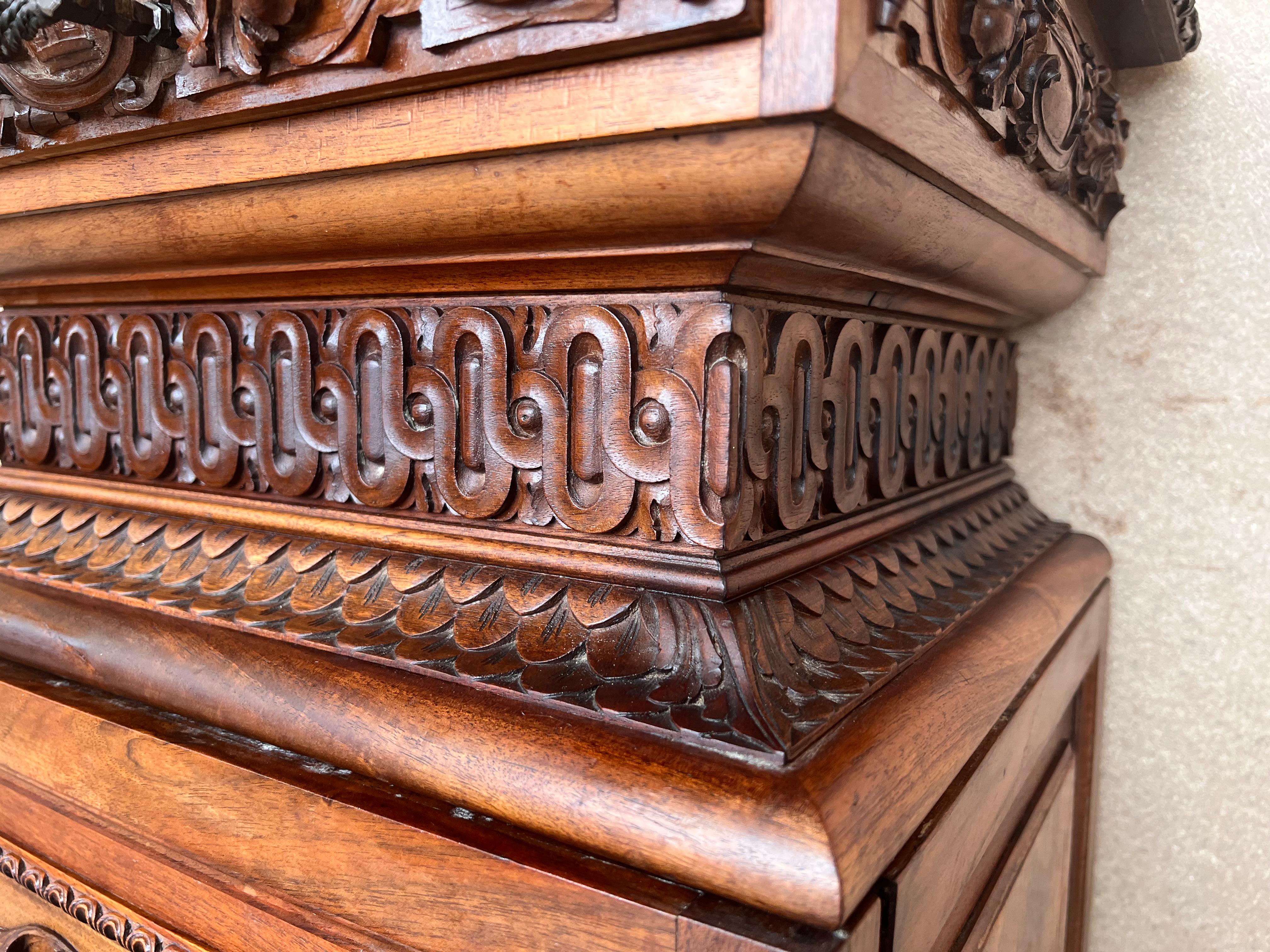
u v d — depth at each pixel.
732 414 0.36
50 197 0.48
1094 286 0.79
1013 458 0.84
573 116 0.31
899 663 0.42
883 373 0.52
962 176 0.38
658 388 0.38
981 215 0.44
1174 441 0.77
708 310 0.36
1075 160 0.60
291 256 0.45
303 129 0.38
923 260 0.43
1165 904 0.82
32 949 0.55
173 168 0.42
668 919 0.31
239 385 0.53
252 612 0.48
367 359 0.47
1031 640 0.53
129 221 0.47
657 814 0.32
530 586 0.42
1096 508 0.81
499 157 0.34
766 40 0.27
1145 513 0.79
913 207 0.37
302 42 0.35
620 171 0.32
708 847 0.31
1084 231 0.66
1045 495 0.83
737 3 0.27
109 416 0.61
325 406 0.49
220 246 0.45
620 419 0.39
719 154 0.29
